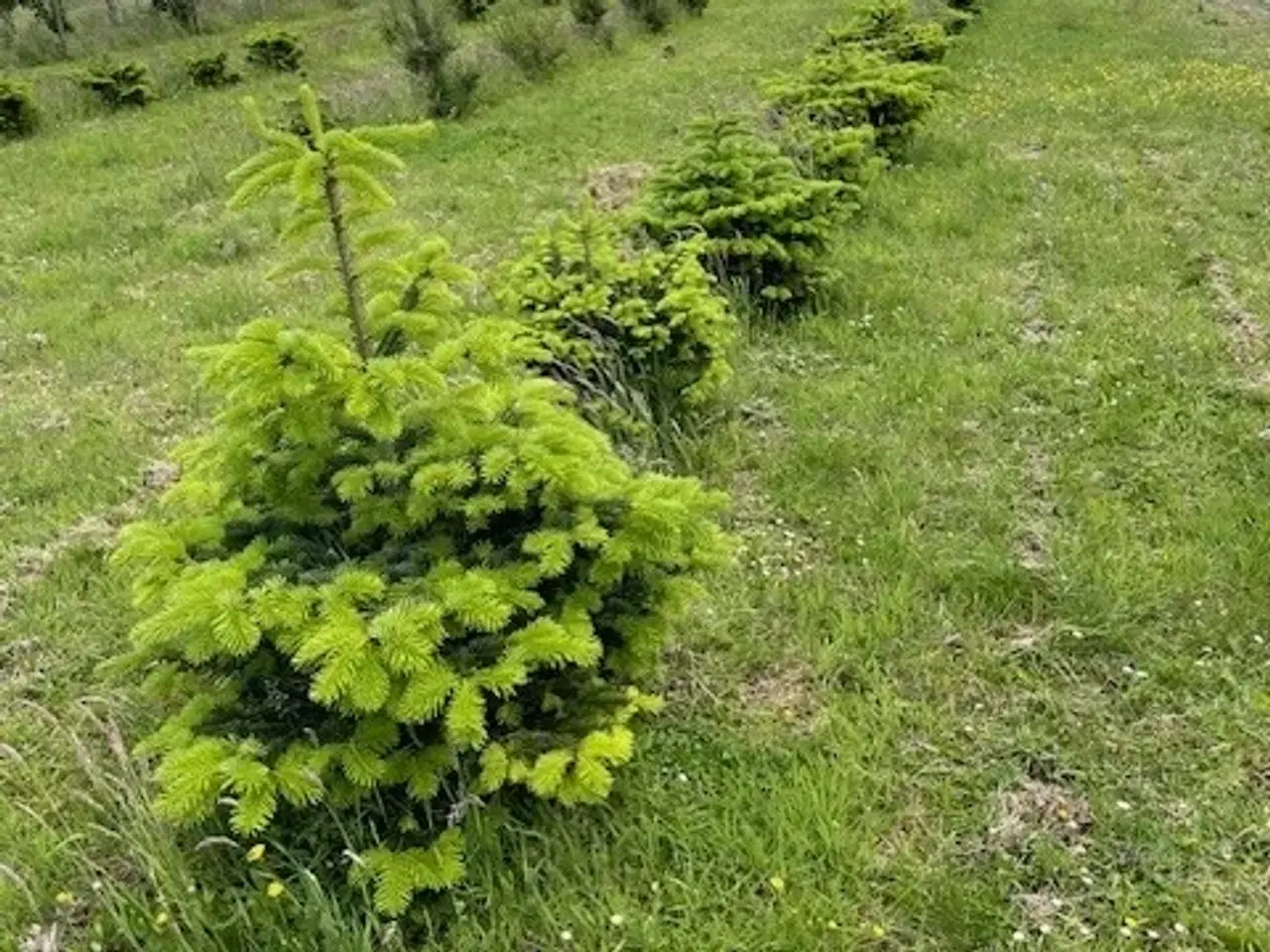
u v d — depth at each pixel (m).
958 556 4.70
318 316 7.64
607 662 3.56
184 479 3.74
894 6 13.67
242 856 3.26
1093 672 4.08
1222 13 20.88
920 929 3.12
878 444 5.66
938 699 3.96
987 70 15.78
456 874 3.05
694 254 6.10
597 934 3.10
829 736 3.79
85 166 14.27
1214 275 7.79
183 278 9.59
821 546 4.92
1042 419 5.89
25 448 6.36
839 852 3.30
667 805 3.50
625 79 17.05
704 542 3.61
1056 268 8.12
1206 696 3.91
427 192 11.20
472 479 3.22
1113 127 12.27
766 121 11.16
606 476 3.54
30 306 9.12
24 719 4.11
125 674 3.94
